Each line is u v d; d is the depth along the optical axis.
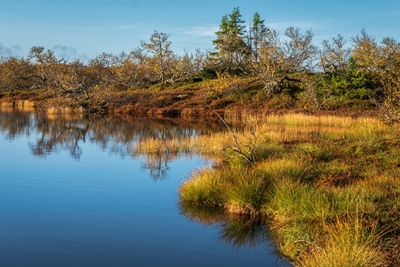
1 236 8.12
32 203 10.43
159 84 55.19
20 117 38.06
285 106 37.88
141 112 43.25
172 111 41.84
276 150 15.12
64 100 46.12
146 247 7.59
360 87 36.38
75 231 8.42
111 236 8.16
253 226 8.64
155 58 57.28
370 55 36.94
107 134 25.89
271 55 41.09
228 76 44.31
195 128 29.05
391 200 8.09
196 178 10.70
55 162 16.34
